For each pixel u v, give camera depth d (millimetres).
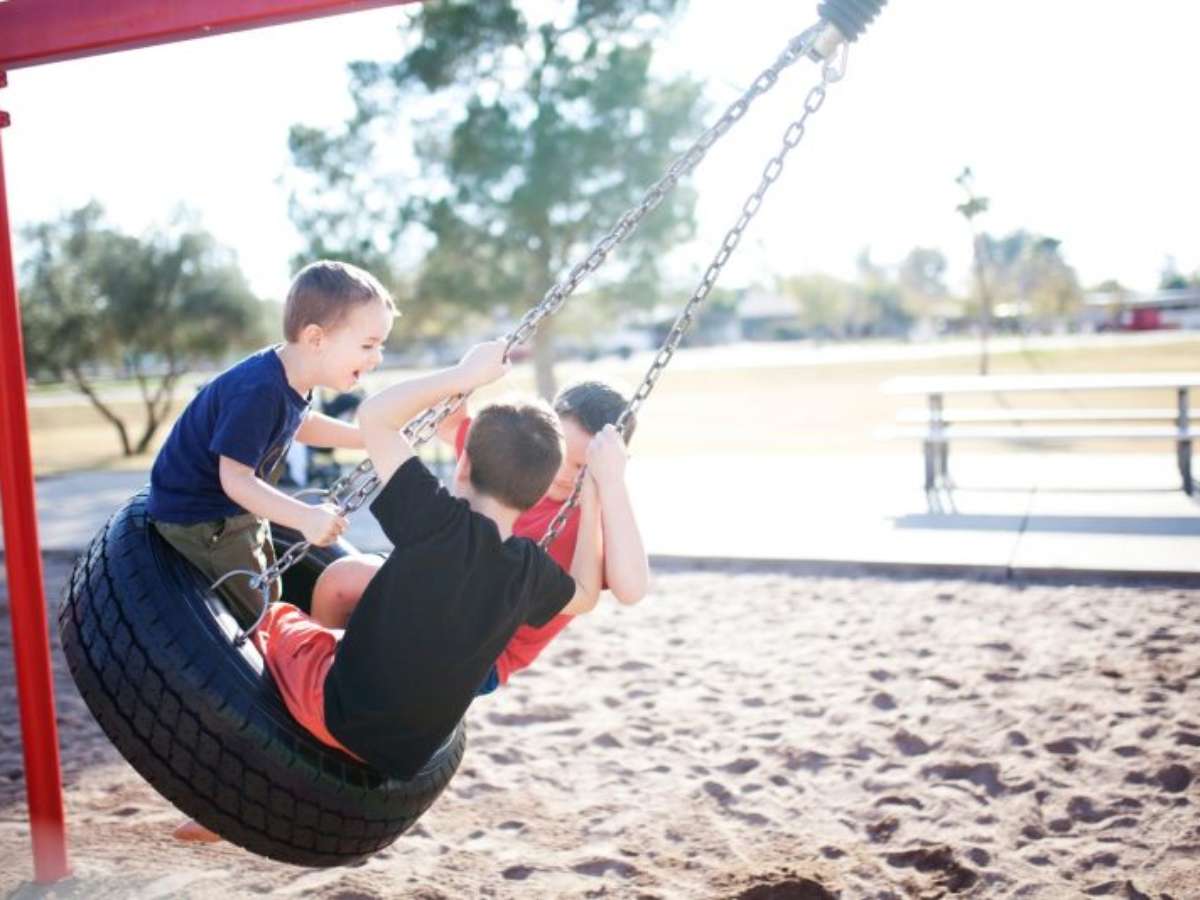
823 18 2326
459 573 1990
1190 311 51125
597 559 2312
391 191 17031
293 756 2242
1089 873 3191
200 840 2846
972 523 7871
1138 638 5215
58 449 21156
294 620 2430
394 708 2055
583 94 16203
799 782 3961
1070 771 3857
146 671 2258
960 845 3375
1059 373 22266
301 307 2322
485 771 4211
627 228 2326
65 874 3336
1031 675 4812
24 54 2877
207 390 2408
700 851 3457
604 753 4344
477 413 2172
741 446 14156
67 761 4504
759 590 6676
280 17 2664
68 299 19297
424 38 16531
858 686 4875
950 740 4184
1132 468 10219
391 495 1997
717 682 5086
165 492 2453
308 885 3289
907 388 9344
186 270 20000
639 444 14961
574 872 3359
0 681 5676
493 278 17047
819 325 83875
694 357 52719
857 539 7523
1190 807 3535
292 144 16891
